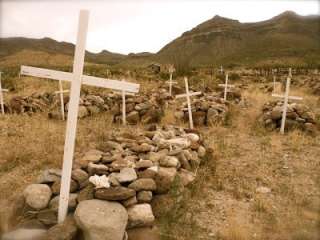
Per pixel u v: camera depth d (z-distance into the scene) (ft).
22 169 21.48
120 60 445.37
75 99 13.88
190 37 604.08
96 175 15.70
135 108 37.50
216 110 37.86
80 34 13.87
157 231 14.53
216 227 15.80
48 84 66.59
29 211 14.57
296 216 16.55
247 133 33.88
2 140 26.53
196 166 21.77
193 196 18.70
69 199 14.61
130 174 16.38
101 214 13.23
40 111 40.93
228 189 20.21
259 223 16.08
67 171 13.83
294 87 76.07
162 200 16.60
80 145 26.09
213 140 30.50
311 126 33.60
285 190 20.15
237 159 25.89
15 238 12.87
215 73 101.45
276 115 35.29
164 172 17.29
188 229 15.17
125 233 13.58
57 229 12.85
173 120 38.17
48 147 24.86
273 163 25.11
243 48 544.62
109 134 29.66
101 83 15.38
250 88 72.64
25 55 360.69
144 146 21.15
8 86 63.52
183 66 89.71
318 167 24.22
